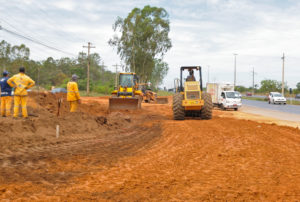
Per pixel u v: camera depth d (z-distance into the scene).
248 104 42.81
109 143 8.42
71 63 118.44
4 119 9.20
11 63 92.00
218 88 31.12
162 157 6.68
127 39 53.69
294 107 35.41
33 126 8.67
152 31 52.88
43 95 15.14
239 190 4.30
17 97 9.91
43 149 7.06
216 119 16.31
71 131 9.63
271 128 12.42
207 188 4.40
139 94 23.75
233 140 9.09
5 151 6.55
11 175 4.88
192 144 8.42
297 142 8.93
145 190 4.28
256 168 5.70
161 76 109.88
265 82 91.88
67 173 5.16
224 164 6.03
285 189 4.36
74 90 11.81
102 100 36.12
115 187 4.40
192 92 15.58
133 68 55.53
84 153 6.89
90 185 4.49
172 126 12.80
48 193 4.05
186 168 5.68
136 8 55.50
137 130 11.63
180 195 4.06
